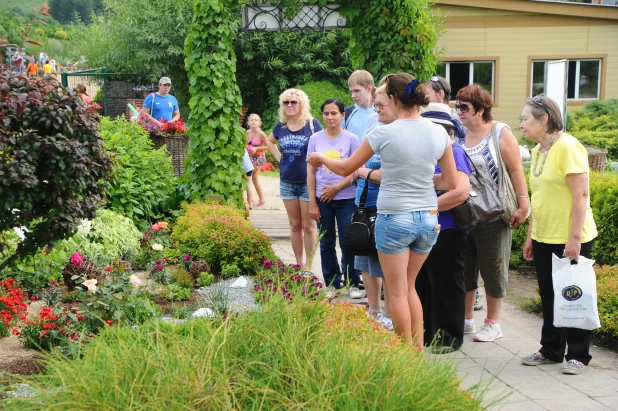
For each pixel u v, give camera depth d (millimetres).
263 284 5090
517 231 8453
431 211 4258
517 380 4723
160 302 6020
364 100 6727
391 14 8859
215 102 9297
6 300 4871
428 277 5266
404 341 3980
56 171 4406
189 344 3281
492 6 18891
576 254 4781
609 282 6117
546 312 5035
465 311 5770
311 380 2959
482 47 19219
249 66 21750
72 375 3000
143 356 3111
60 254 6391
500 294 5523
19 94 4324
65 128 4484
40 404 2938
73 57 28344
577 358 4891
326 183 6668
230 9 9391
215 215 8211
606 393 4492
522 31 19125
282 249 9203
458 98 5340
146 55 21219
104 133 9414
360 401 2850
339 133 6609
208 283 6691
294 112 6930
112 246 7285
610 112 18500
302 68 21297
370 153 4262
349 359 3117
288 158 7012
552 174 4902
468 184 4797
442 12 19156
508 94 19375
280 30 9328
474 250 5570
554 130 4953
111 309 4785
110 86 21391
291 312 3545
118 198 8805
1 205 4277
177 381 2936
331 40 21281
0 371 4047
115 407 2809
